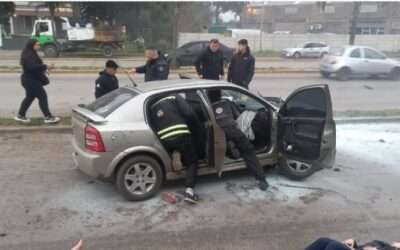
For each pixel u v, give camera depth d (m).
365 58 16.50
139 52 29.91
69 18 33.16
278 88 13.79
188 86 4.82
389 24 58.03
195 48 20.47
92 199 4.59
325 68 16.91
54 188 4.88
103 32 27.19
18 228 3.90
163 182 5.11
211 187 5.01
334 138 4.94
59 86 13.28
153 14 32.97
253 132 5.28
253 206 4.48
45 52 25.56
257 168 4.92
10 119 8.02
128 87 5.05
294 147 5.08
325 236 3.86
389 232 3.96
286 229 3.98
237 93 5.25
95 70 17.89
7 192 4.73
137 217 4.18
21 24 35.97
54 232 3.85
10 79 14.70
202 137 4.74
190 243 3.69
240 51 7.81
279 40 38.28
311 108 4.91
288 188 5.03
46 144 6.72
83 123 4.51
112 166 4.38
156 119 4.52
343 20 63.75
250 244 3.69
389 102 11.33
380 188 5.09
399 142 7.22
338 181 5.31
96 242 3.68
